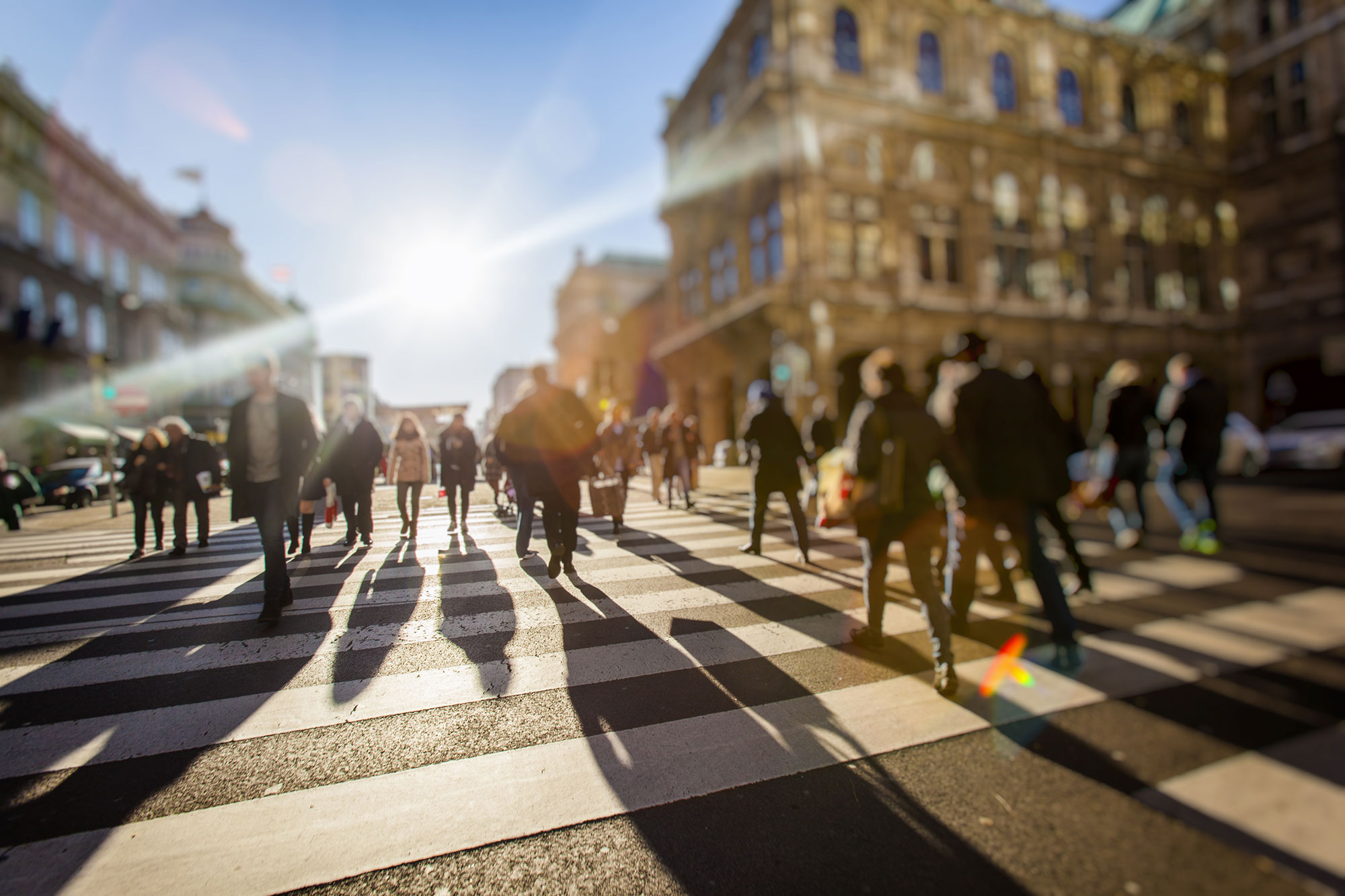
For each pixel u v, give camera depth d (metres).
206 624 4.20
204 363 53.28
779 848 1.98
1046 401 4.12
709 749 2.56
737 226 22.62
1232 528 7.93
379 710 2.93
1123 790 2.27
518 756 2.52
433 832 2.06
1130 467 7.04
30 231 32.72
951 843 1.99
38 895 1.77
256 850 1.97
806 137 19.62
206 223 55.41
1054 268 22.86
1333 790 2.25
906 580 5.45
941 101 22.03
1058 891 1.78
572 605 4.55
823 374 19.25
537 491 5.16
